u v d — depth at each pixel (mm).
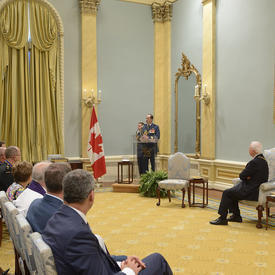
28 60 7672
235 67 6754
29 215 2055
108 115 8586
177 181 5625
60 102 7938
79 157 8250
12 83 7406
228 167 6875
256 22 6262
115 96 8664
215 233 4156
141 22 8930
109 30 8539
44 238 1595
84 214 1682
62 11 7969
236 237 3992
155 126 7617
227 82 6957
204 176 7488
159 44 9062
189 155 8125
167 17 8828
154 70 9078
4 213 2562
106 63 8531
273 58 5922
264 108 6105
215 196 6477
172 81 8789
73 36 8117
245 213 5176
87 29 8172
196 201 6066
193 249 3586
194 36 7941
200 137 7758
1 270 2932
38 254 1526
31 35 7590
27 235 1784
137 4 8875
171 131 8828
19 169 3266
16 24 7410
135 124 8938
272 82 5941
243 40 6551
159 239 3934
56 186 2010
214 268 3070
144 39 8984
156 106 9086
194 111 7910
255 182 4406
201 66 7703
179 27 8492
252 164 4410
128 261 1855
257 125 6262
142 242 3828
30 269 1846
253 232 4195
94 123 7434
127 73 8805
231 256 3371
